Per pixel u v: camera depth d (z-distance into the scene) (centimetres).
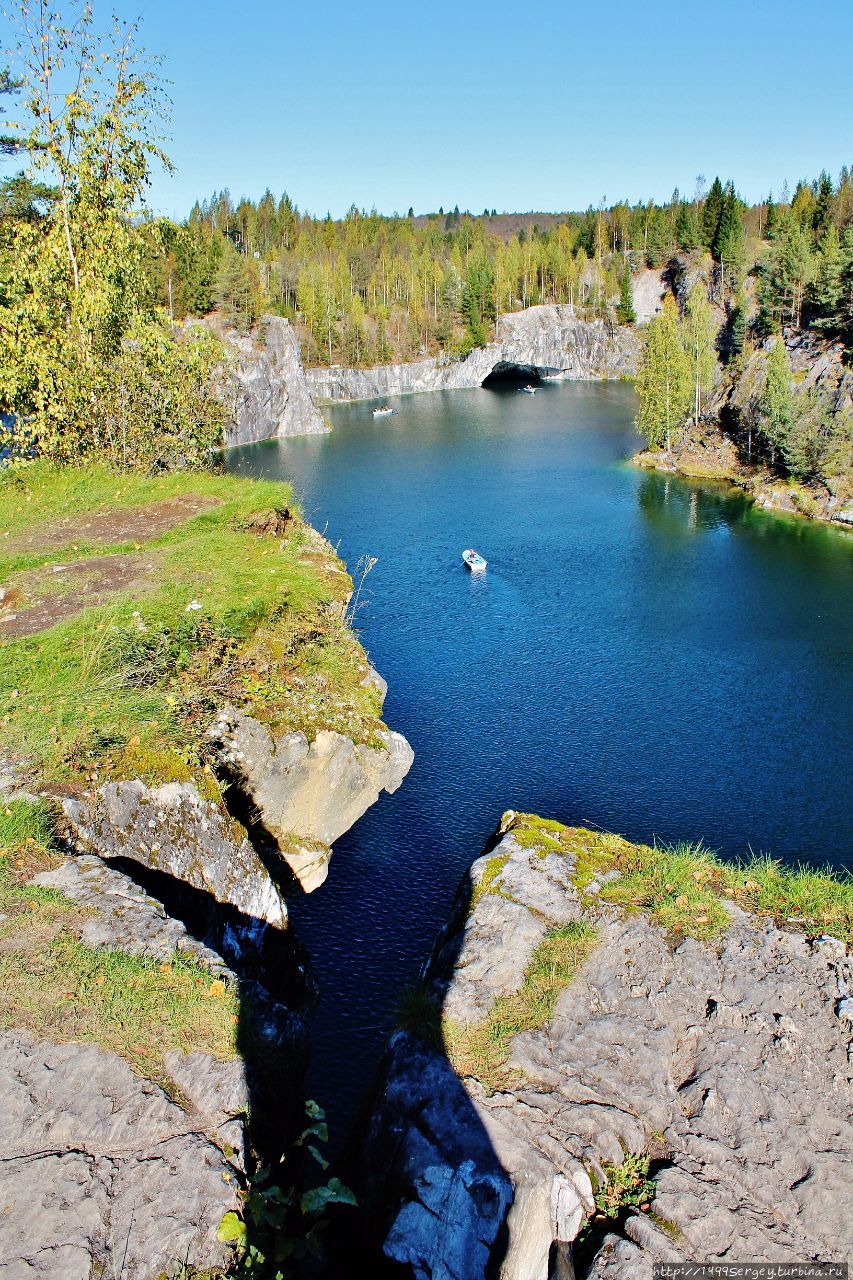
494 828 2339
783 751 2878
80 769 1202
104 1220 655
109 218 2673
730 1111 995
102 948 904
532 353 15875
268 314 11019
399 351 15200
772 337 9350
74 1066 774
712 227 16225
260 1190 732
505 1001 1148
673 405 8144
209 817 1268
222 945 1260
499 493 6925
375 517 6116
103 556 2030
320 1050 1473
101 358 2855
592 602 4350
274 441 9981
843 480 6219
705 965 1190
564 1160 927
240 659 1747
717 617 4138
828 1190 908
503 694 3281
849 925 1271
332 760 1836
